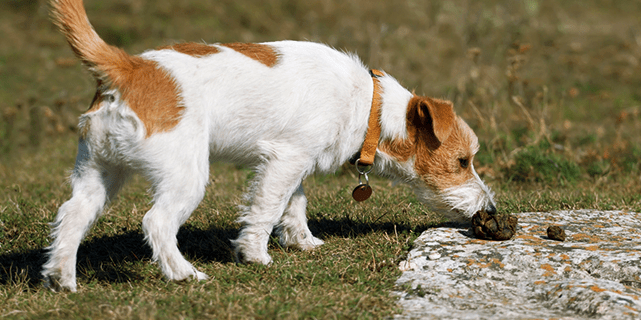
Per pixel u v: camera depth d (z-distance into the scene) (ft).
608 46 66.90
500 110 43.57
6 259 21.75
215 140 19.08
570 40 68.13
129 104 17.60
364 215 25.14
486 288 17.25
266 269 19.26
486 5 67.87
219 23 68.69
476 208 21.88
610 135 43.42
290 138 19.45
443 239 20.36
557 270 17.79
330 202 27.58
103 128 17.79
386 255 19.39
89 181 18.35
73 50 17.72
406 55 60.54
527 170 32.94
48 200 29.14
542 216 23.27
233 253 21.76
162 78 17.94
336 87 19.81
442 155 21.67
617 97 53.67
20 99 48.11
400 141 21.50
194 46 19.13
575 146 39.40
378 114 20.92
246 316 15.03
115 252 22.38
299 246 22.17
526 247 19.11
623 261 17.76
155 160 17.70
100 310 15.51
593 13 78.33
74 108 48.16
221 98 18.67
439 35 66.54
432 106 20.51
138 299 16.33
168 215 18.03
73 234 18.02
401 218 24.56
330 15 69.41
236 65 18.90
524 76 55.83
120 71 17.71
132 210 26.25
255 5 72.13
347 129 20.33
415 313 15.30
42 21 69.92
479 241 20.03
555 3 80.28
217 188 31.48
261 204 19.86
